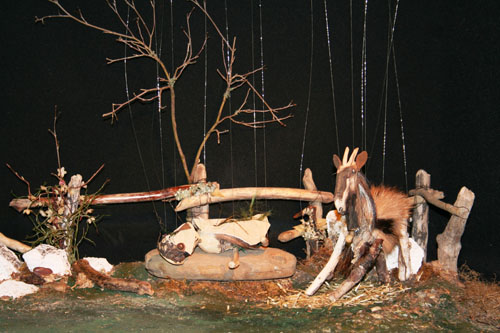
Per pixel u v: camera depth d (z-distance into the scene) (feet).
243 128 19.27
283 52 19.06
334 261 14.42
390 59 19.16
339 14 19.04
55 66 18.60
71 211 17.42
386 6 19.01
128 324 12.61
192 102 19.03
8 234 18.75
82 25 18.52
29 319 12.80
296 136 19.39
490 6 17.40
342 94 19.30
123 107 18.89
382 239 14.26
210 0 18.71
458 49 18.39
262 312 13.88
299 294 14.85
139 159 19.11
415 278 15.39
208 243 15.62
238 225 15.87
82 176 18.95
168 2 18.67
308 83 19.22
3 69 18.44
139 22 18.70
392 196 14.65
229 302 14.78
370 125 19.40
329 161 19.49
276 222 19.52
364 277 15.88
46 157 18.80
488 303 14.25
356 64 19.21
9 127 18.62
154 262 15.83
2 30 18.31
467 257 17.95
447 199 18.92
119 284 15.24
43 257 16.25
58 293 15.08
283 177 19.49
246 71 19.02
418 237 17.58
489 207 17.58
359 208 13.55
